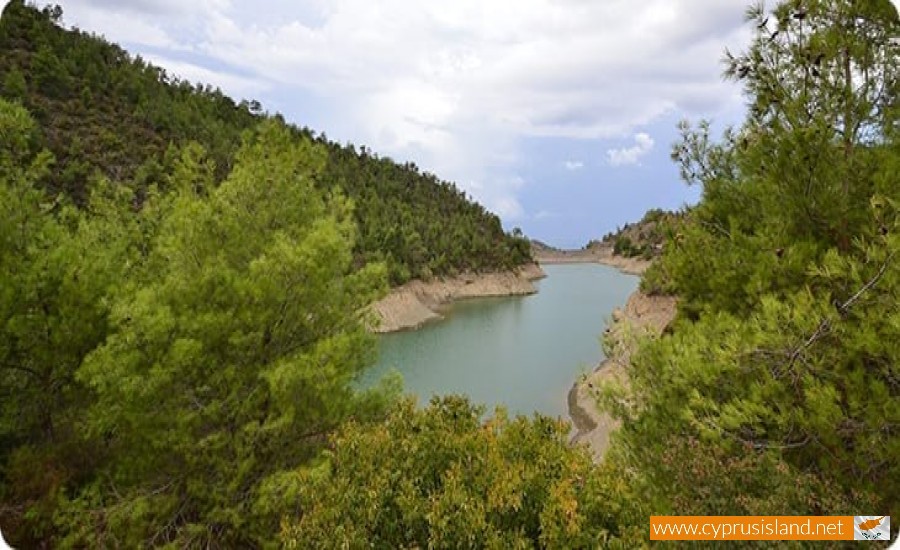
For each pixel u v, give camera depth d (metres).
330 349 9.21
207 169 13.50
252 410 9.47
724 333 6.16
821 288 5.88
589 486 5.31
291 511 8.59
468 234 117.69
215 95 130.75
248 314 9.23
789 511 4.57
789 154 6.48
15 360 10.04
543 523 4.86
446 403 6.80
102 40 105.38
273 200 11.02
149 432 8.83
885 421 4.86
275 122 11.79
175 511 9.52
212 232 10.24
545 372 39.00
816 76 6.41
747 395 5.76
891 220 5.21
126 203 14.48
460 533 4.75
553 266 191.00
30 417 10.38
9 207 9.85
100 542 8.93
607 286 114.94
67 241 10.62
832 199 6.30
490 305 83.56
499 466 5.36
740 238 6.92
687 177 8.09
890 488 5.13
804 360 5.38
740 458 5.29
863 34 6.54
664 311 39.22
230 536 9.55
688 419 5.68
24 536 9.52
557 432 6.46
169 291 9.31
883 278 4.93
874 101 6.32
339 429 9.32
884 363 5.10
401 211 116.25
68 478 9.92
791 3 6.80
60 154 59.69
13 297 9.30
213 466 9.55
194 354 8.55
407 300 68.12
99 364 8.34
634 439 6.44
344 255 10.55
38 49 82.56
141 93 90.19
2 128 9.98
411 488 5.22
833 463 5.35
